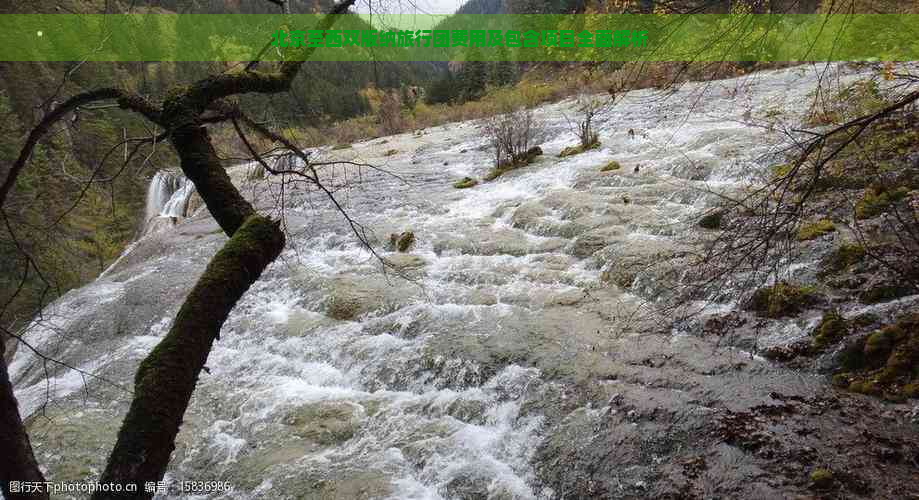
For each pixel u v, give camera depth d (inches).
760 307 209.2
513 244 321.7
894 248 206.4
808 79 501.7
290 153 122.4
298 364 243.9
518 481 166.1
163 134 94.7
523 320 236.8
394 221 405.4
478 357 214.4
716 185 333.7
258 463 188.2
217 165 94.6
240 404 221.3
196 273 373.7
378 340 244.2
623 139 502.0
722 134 414.9
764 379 179.3
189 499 181.0
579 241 302.0
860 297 197.6
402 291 281.9
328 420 204.2
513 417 187.3
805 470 143.0
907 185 230.2
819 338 186.4
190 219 549.0
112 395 243.4
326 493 170.1
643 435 165.5
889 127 249.4
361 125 878.4
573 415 179.8
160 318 318.7
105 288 369.7
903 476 137.4
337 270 325.4
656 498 146.6
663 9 158.1
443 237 349.4
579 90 802.2
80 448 205.3
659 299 234.7
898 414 156.1
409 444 185.3
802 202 134.3
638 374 190.7
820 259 218.1
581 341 215.2
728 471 147.7
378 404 209.0
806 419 159.6
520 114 607.8
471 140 751.1
